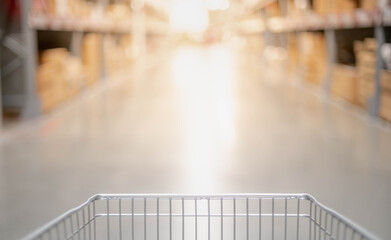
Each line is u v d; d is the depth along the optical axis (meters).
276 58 15.11
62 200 3.39
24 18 6.49
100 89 10.20
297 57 12.59
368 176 3.96
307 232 2.75
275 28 15.18
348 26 7.93
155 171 4.14
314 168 4.22
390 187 3.65
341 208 3.18
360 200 3.35
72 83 8.87
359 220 2.96
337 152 4.81
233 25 33.28
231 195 1.72
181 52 24.97
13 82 7.34
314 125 6.27
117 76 12.98
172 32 35.81
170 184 3.75
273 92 9.71
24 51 6.61
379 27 6.41
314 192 3.54
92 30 10.98
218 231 2.76
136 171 4.14
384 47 6.46
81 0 9.81
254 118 6.80
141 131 5.94
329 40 9.05
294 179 3.88
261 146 5.10
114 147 5.08
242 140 5.41
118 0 15.28
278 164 4.36
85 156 4.69
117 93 9.59
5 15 6.49
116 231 2.76
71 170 4.19
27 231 2.83
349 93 7.82
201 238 2.67
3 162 4.49
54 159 4.58
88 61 10.47
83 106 7.93
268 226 2.83
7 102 7.39
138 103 8.28
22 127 6.19
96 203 3.27
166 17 31.81
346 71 8.17
